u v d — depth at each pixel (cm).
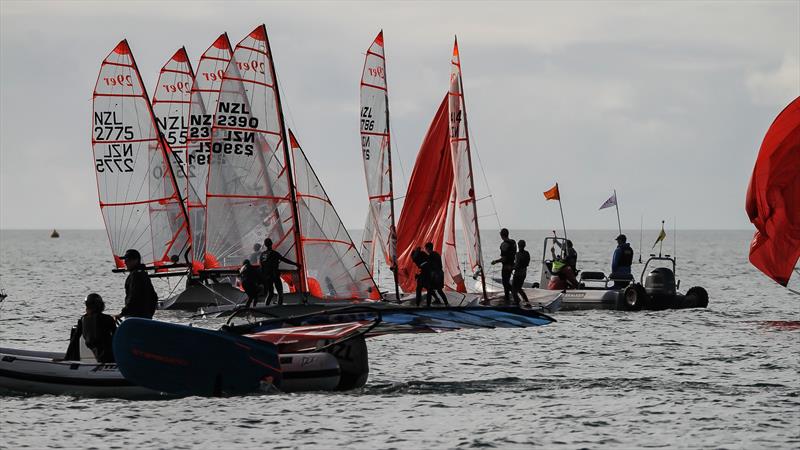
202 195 15862
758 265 13775
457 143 14575
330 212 13962
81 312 16288
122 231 15900
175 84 17000
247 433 6981
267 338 8356
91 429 7031
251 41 14125
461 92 14575
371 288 13975
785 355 10675
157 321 7781
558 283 15500
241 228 14100
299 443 6775
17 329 13525
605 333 12631
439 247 15575
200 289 15288
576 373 9531
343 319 8369
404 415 7569
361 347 8488
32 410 7531
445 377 9262
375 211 14850
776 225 13662
